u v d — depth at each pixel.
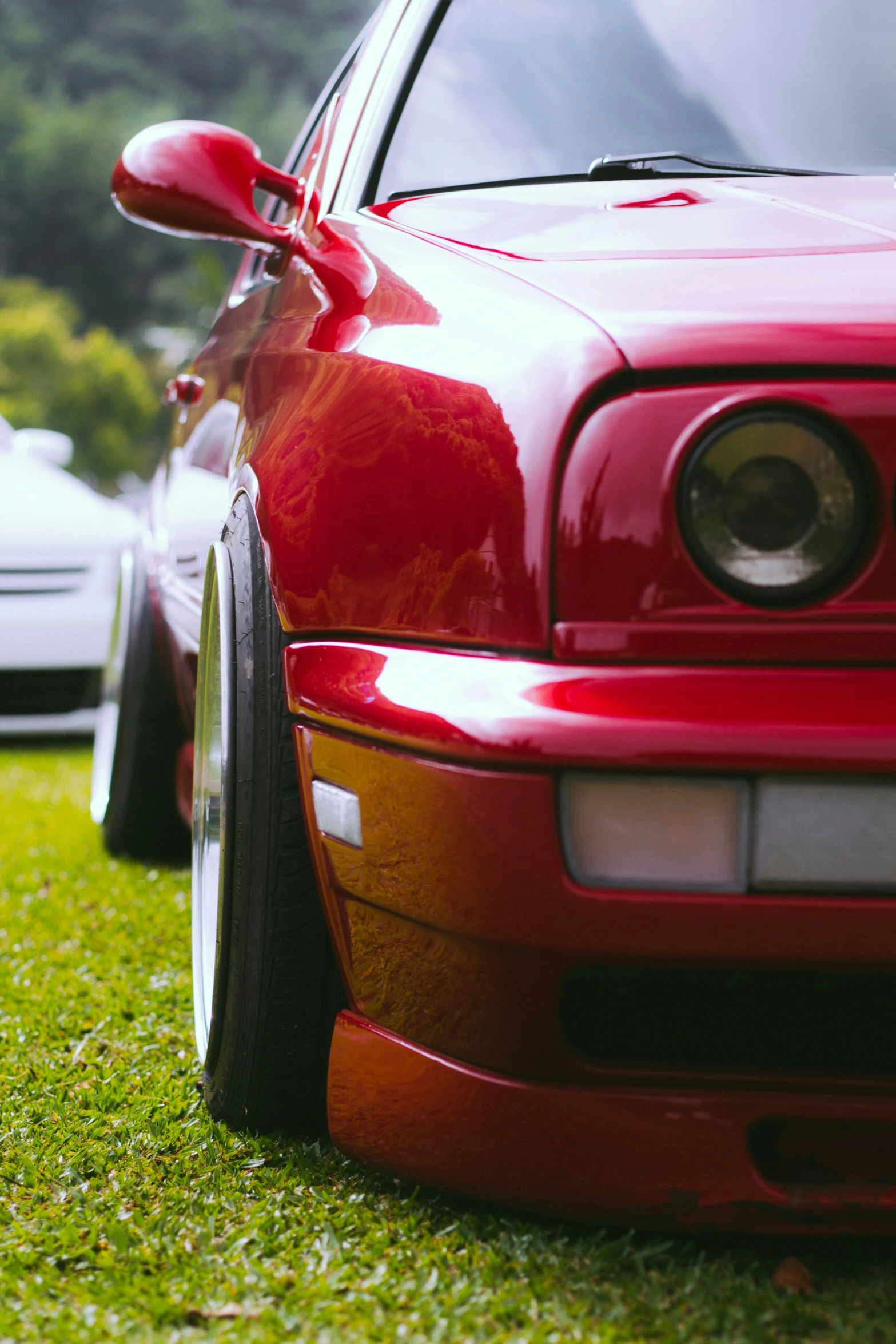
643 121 2.74
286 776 2.22
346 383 2.21
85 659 6.84
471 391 1.95
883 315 1.82
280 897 2.22
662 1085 1.84
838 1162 1.84
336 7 119.81
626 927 1.74
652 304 1.91
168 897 4.07
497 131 2.75
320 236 2.70
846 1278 1.86
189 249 96.06
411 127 2.79
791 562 1.73
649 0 2.93
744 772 1.70
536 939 1.77
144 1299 1.84
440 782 1.82
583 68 2.83
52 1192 2.20
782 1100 1.81
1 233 95.69
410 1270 1.89
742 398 1.74
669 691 1.73
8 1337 1.76
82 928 3.75
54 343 73.88
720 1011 1.88
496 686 1.81
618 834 1.74
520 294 2.03
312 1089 2.29
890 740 1.68
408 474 1.99
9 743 7.52
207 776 2.71
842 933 1.71
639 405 1.78
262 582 2.31
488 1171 1.92
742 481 1.74
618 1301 1.79
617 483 1.78
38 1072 2.71
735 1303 1.77
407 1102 2.00
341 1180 2.18
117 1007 3.08
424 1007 1.97
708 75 2.81
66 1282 1.90
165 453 4.64
